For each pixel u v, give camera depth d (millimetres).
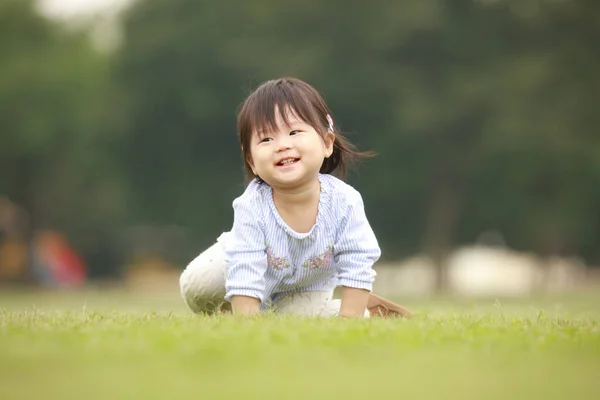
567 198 36438
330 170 6516
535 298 19734
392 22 34844
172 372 3621
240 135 6145
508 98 34188
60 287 34938
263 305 6465
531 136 33875
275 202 6160
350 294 6238
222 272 6477
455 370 3809
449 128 34688
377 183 36000
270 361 3875
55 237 39438
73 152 39812
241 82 35844
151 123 37531
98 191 42250
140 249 44750
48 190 41906
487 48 35531
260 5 36719
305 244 6195
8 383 3410
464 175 35719
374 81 34781
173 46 36500
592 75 34938
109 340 4391
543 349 4492
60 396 3180
